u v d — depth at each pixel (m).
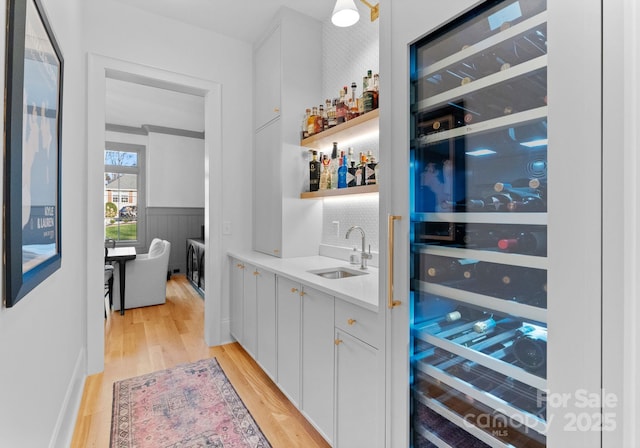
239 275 2.71
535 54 0.81
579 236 0.67
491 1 0.85
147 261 4.02
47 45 1.19
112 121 5.61
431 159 1.07
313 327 1.66
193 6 2.51
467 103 0.98
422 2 1.02
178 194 6.23
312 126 2.45
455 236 1.02
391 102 1.14
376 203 2.20
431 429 1.08
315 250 2.69
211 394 2.06
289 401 1.99
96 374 2.31
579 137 0.66
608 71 0.62
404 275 1.11
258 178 2.94
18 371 0.93
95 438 1.65
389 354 1.17
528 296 0.85
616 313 0.62
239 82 2.98
